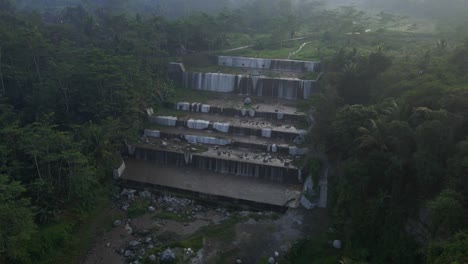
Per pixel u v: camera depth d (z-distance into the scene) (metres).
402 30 108.38
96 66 60.62
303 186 52.88
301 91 75.12
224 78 79.50
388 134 39.81
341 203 43.12
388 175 37.75
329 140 52.47
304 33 113.75
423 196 36.22
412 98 43.06
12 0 124.38
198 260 40.22
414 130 38.12
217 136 64.12
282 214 48.31
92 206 49.25
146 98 69.50
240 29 115.06
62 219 45.28
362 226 38.81
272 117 68.56
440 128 35.03
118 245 43.75
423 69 52.03
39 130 46.69
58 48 71.19
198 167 59.31
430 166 34.88
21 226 36.28
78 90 61.81
